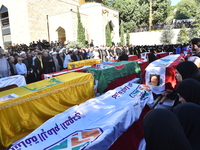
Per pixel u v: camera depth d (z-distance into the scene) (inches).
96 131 75.8
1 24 1119.0
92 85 190.9
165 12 1430.9
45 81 165.3
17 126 122.8
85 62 316.5
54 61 360.2
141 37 1222.3
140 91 122.7
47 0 1021.8
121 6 1427.2
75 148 66.6
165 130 42.2
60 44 786.2
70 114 93.5
